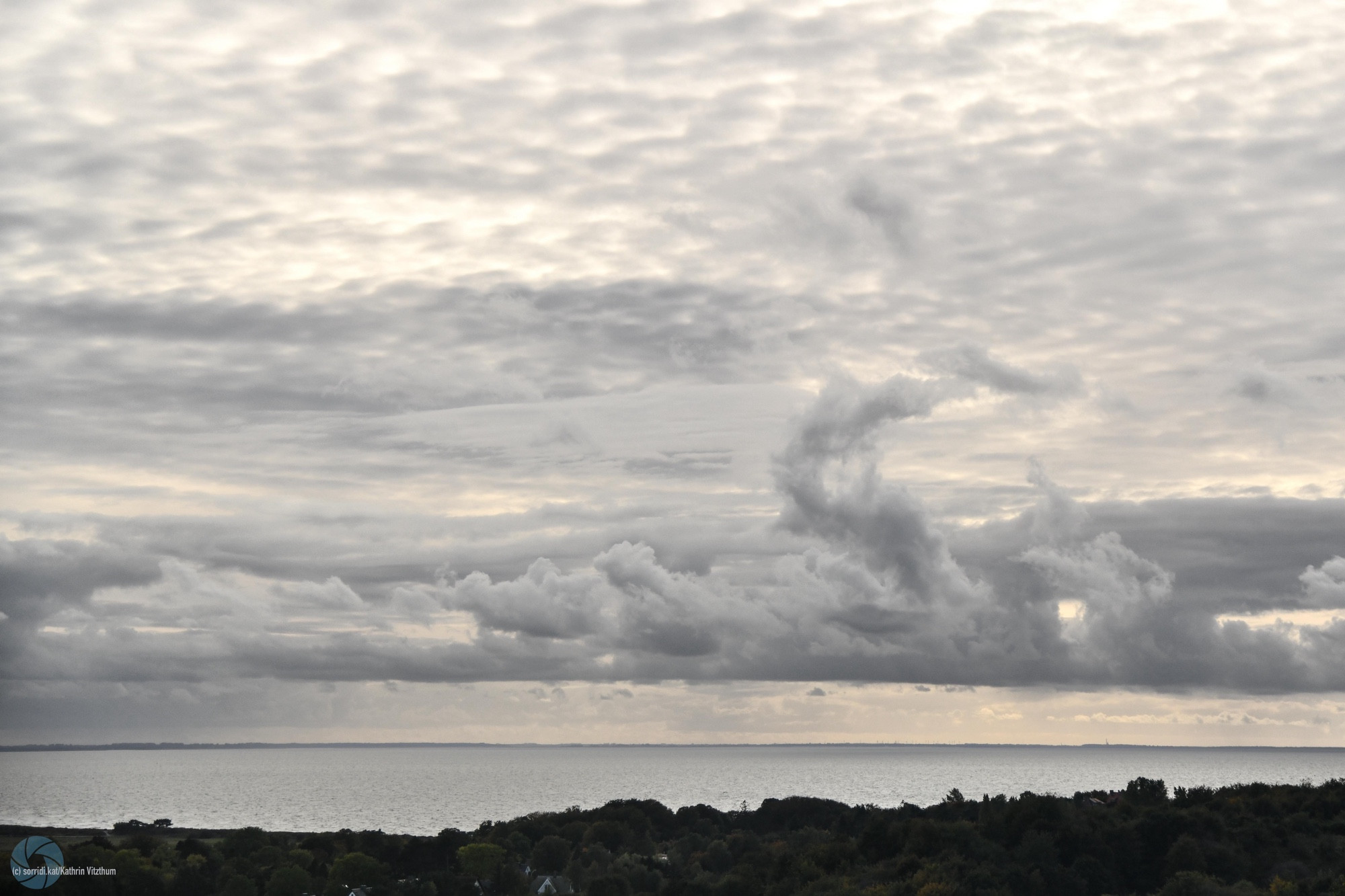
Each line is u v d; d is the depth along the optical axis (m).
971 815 164.00
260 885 151.88
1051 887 112.25
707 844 184.00
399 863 174.62
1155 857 117.94
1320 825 125.25
